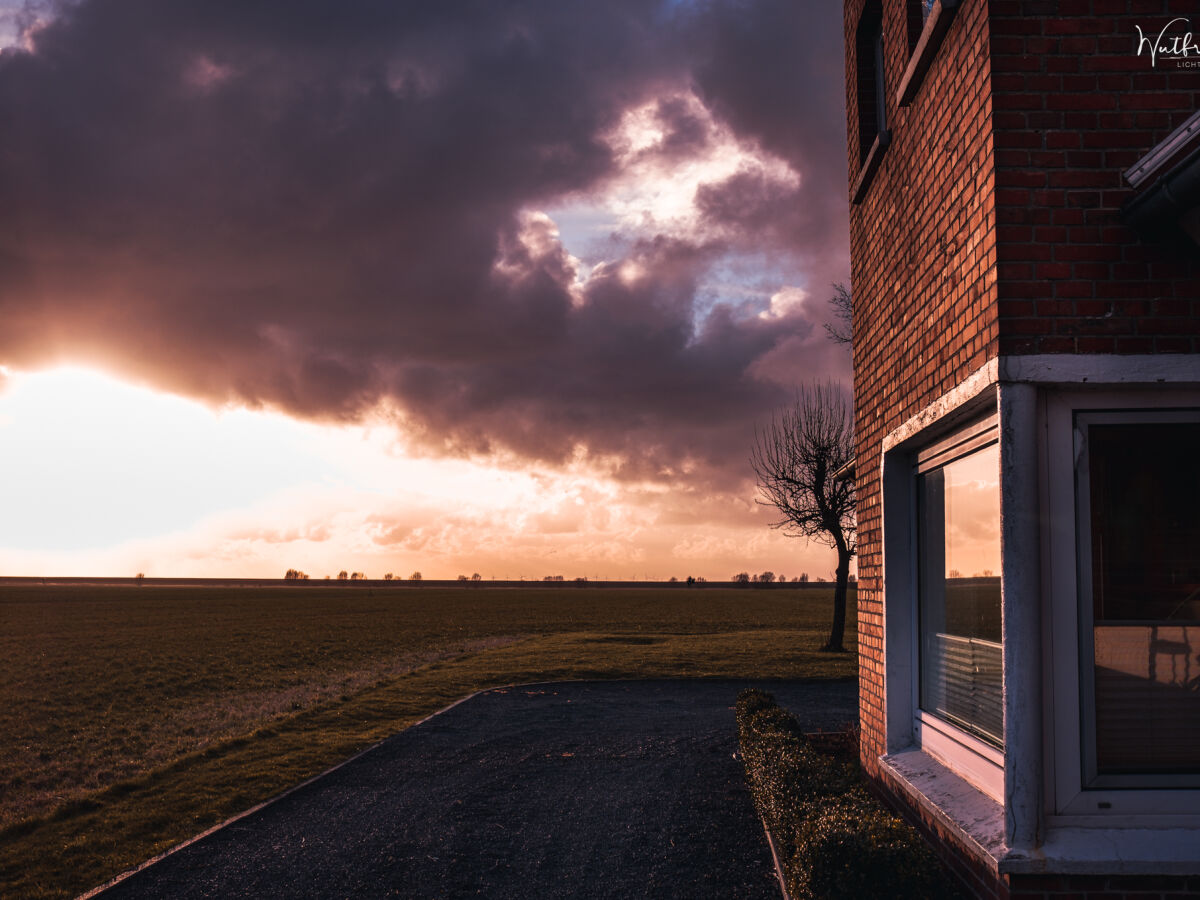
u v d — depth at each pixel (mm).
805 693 16750
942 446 4938
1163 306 3562
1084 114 3682
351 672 23312
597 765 9938
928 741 5219
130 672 23875
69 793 10164
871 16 6547
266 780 9430
